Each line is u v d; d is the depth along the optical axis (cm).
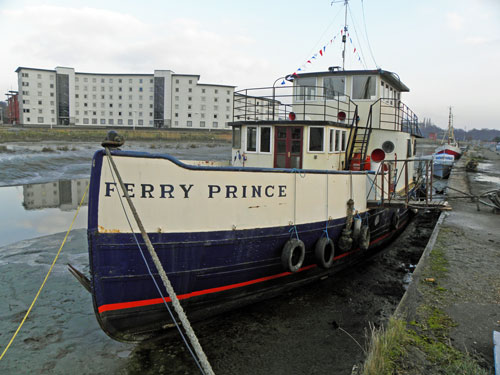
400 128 1480
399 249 1238
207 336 665
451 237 1099
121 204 574
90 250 567
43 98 9650
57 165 2991
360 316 743
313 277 892
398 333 538
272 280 783
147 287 612
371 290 875
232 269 698
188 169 621
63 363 594
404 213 1474
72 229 1399
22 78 9400
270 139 1042
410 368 472
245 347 629
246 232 696
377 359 474
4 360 596
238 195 680
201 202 640
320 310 766
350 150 1171
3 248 1157
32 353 619
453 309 635
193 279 655
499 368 442
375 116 1238
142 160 582
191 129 10150
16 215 1589
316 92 1293
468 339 541
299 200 778
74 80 9944
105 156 558
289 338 657
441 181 3153
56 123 9869
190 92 10294
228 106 10662
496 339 494
